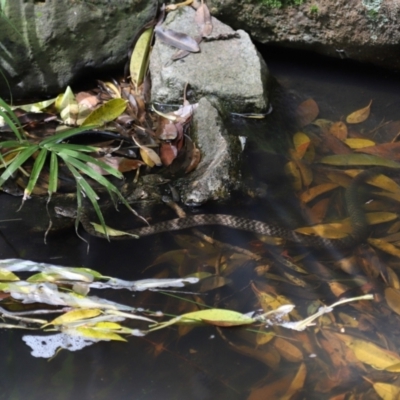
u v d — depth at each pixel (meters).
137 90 2.81
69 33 2.76
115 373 2.31
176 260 2.47
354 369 2.34
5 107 2.57
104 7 2.78
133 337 2.36
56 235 2.50
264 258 2.48
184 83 2.76
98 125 2.66
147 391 2.30
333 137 2.72
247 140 2.71
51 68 2.77
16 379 2.30
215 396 2.30
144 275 2.44
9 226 2.51
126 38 2.82
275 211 2.56
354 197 2.59
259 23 2.88
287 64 2.92
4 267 2.44
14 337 2.35
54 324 2.36
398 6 2.76
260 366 2.33
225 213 2.56
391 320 2.40
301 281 2.45
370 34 2.81
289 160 2.67
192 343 2.35
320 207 2.58
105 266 2.45
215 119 2.68
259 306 2.41
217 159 2.62
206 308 2.40
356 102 2.82
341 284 2.45
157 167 2.64
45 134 2.68
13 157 2.59
